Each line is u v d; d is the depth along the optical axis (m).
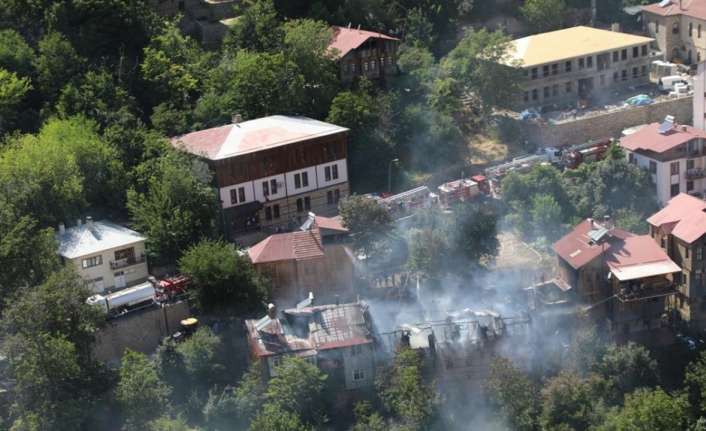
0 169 129.88
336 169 147.00
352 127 152.12
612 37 179.75
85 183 137.00
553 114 170.12
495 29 195.38
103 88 152.12
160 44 163.88
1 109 146.62
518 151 161.62
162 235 129.62
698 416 114.81
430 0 190.00
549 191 147.88
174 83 158.75
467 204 139.38
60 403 106.50
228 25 178.50
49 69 153.50
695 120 167.50
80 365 110.94
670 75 181.25
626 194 148.88
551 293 128.00
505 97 167.50
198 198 133.38
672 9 191.00
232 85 156.25
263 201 141.88
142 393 108.12
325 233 131.50
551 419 110.25
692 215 129.00
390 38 168.25
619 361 115.50
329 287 129.50
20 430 105.62
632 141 154.62
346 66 165.00
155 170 137.75
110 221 137.00
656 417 106.56
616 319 125.94
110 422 109.25
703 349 123.88
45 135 138.12
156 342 121.56
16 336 106.88
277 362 113.62
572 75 175.50
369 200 133.88
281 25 171.25
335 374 114.62
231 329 120.88
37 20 164.00
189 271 121.50
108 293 125.44
